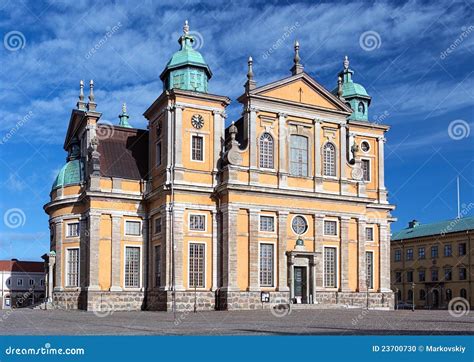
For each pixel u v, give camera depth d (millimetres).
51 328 33719
